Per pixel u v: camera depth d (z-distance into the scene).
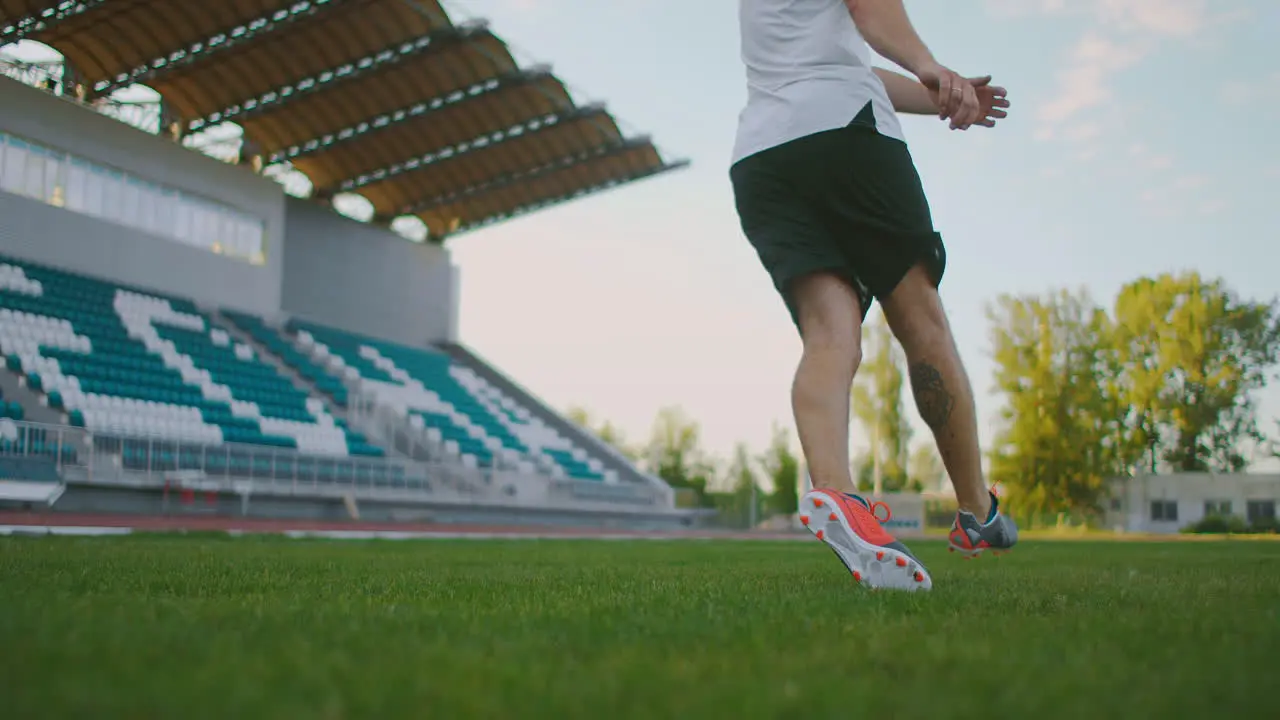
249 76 22.59
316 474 19.55
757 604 2.42
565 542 13.97
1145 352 41.59
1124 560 7.63
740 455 60.19
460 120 25.83
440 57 23.03
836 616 2.12
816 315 3.20
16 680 1.17
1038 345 40.75
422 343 32.16
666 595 2.82
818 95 3.16
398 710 1.05
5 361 17.08
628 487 29.28
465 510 23.28
